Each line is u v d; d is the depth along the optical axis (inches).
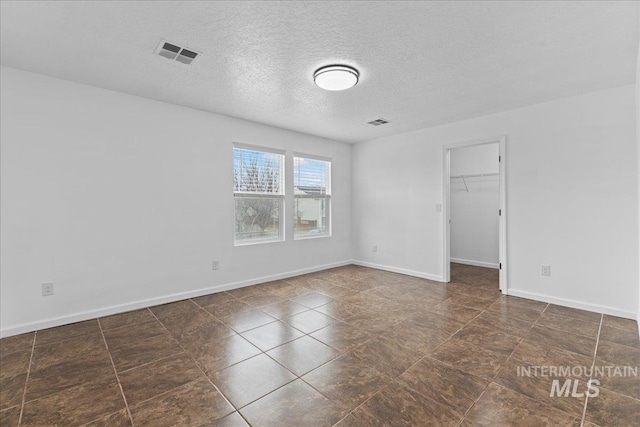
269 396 71.4
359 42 88.3
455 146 169.5
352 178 227.8
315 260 203.3
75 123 116.3
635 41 87.7
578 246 129.5
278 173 184.2
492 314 122.9
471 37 85.8
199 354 91.3
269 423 62.5
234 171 163.6
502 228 150.0
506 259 149.5
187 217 145.0
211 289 153.2
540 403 68.1
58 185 113.0
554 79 113.7
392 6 72.4
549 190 136.5
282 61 99.6
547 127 136.5
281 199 185.3
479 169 221.6
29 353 91.9
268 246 177.2
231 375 80.0
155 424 62.2
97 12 74.5
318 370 82.3
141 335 104.5
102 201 122.3
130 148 128.8
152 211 134.8
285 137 184.7
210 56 96.3
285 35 84.7
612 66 103.3
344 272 200.2
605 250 123.3
